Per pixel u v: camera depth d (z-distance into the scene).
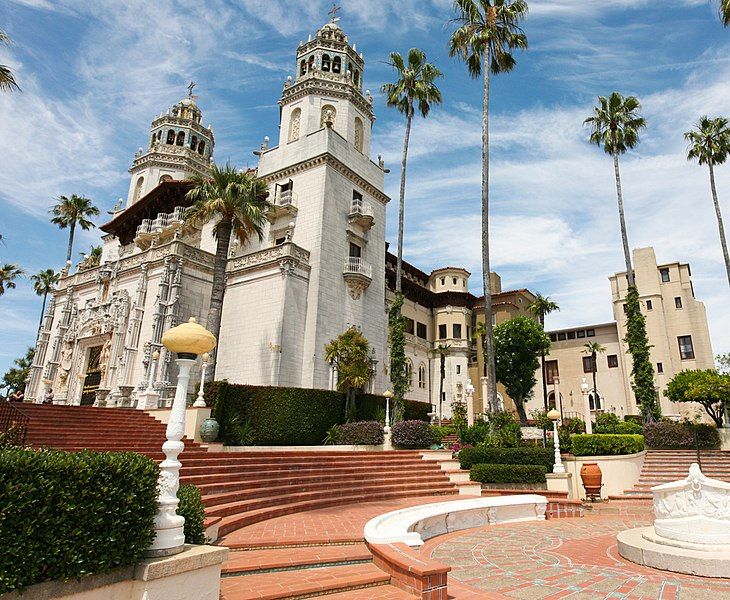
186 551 5.21
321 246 30.61
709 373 32.12
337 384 27.03
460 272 55.16
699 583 7.30
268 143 36.91
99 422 18.33
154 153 45.38
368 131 38.66
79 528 4.25
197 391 21.88
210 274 30.61
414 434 23.61
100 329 30.58
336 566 7.72
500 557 9.19
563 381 53.25
